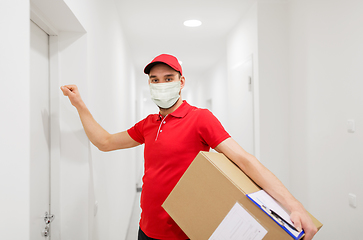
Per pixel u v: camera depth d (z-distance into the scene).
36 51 1.16
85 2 1.30
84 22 1.29
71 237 1.31
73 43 1.32
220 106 4.75
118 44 2.58
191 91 8.59
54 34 1.29
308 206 2.15
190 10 2.59
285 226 0.79
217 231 0.88
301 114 2.22
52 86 1.31
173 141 1.13
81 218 1.32
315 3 2.01
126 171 3.15
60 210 1.31
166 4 2.44
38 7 1.04
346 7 1.72
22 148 0.67
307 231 0.82
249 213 0.84
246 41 2.67
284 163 2.42
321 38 1.96
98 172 1.58
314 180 2.06
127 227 3.18
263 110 2.39
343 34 1.75
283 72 2.41
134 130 1.36
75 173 1.32
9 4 0.62
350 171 1.71
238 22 2.92
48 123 1.29
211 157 0.95
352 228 1.69
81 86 1.33
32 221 1.10
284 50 2.41
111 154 2.07
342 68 1.76
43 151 1.22
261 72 2.38
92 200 1.42
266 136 2.39
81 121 1.30
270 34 2.39
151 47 3.89
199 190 0.92
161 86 1.17
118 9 2.52
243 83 2.76
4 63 0.59
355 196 1.67
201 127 1.12
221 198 0.88
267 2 2.38
